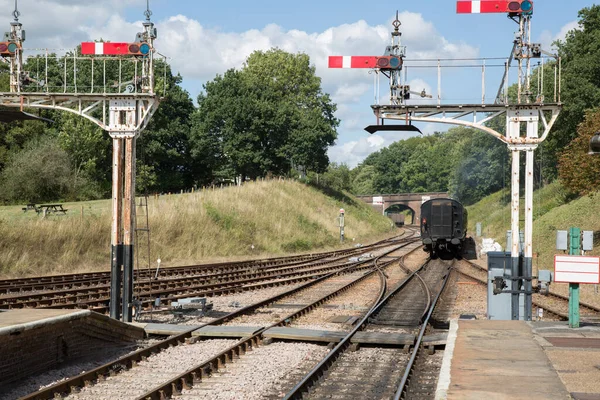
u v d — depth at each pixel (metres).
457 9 14.58
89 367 11.44
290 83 93.62
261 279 27.83
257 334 13.87
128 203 15.42
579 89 50.38
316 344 13.78
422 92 15.11
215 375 11.00
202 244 39.47
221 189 54.50
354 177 184.12
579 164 35.44
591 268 12.82
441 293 23.61
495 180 86.69
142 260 33.81
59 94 15.34
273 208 55.00
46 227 30.89
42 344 10.83
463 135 106.62
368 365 11.85
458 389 8.25
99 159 63.94
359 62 15.04
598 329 13.03
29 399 8.80
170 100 72.81
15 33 15.55
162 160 70.75
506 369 9.42
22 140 63.75
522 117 14.83
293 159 76.56
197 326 15.03
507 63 15.02
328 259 42.62
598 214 40.94
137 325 14.82
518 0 14.46
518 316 15.03
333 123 94.38
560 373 9.16
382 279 28.17
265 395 9.70
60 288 23.50
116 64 67.50
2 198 56.53
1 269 27.17
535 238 42.34
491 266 17.11
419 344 13.07
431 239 43.50
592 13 53.56
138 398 8.92
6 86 64.12
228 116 72.50
